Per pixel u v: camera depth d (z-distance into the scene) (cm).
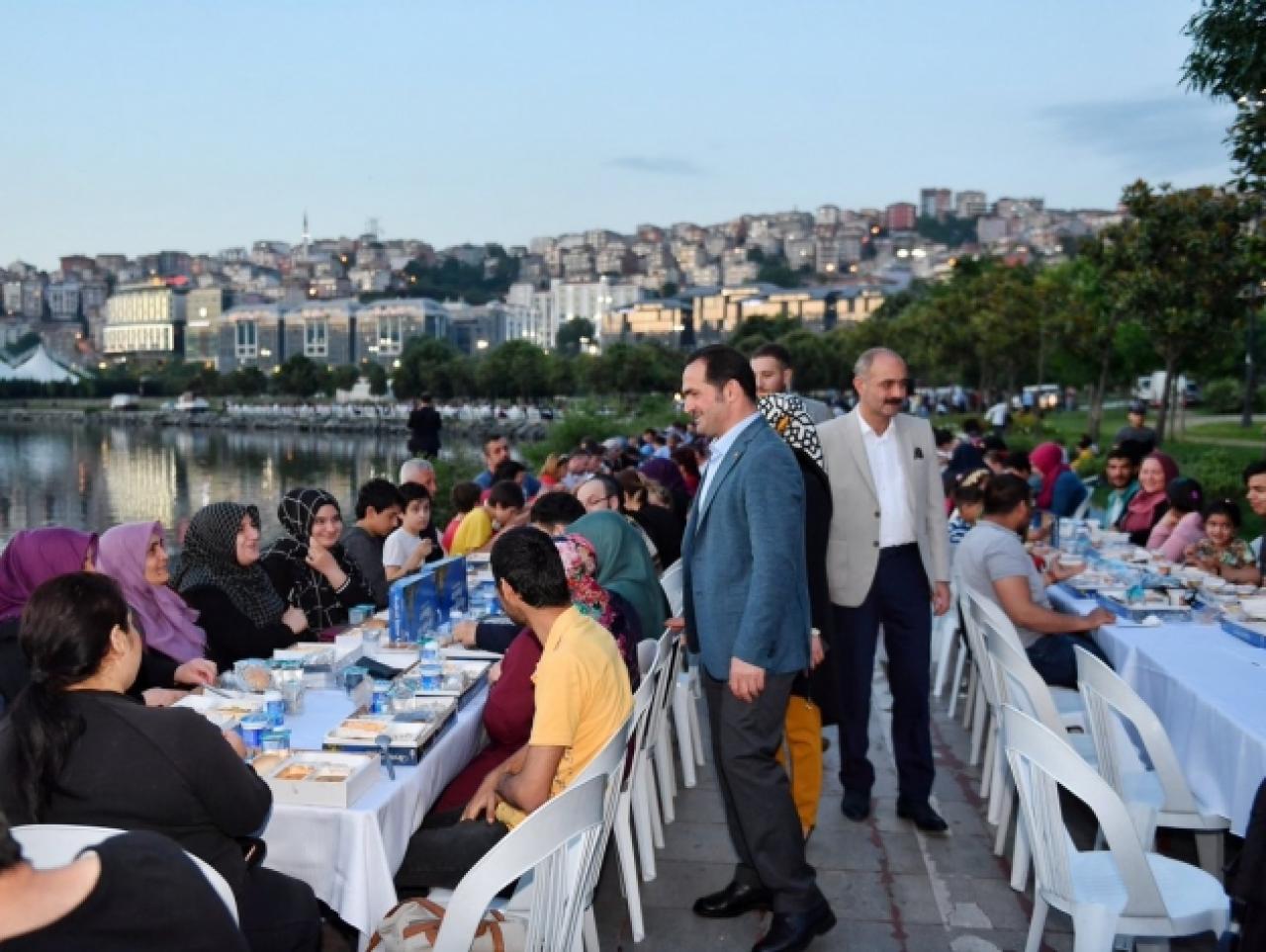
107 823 240
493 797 333
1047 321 2900
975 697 558
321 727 348
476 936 276
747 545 343
